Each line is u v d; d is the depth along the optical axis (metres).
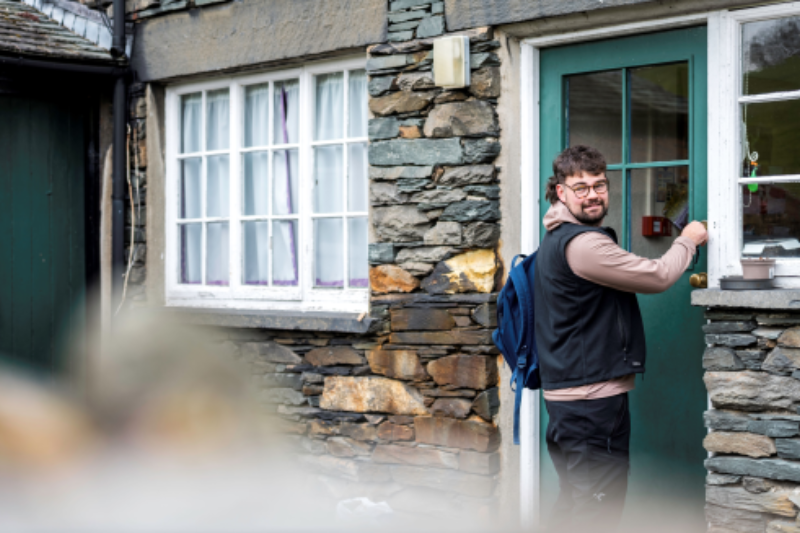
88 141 4.91
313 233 4.23
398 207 3.72
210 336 4.34
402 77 3.69
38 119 4.74
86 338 4.88
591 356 2.58
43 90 4.75
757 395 2.77
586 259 2.54
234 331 4.28
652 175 3.27
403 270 3.71
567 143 3.51
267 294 4.34
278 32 4.14
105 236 4.91
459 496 3.56
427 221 3.64
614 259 2.52
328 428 3.98
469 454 3.52
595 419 2.58
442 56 3.48
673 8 3.09
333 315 3.96
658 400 3.24
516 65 3.52
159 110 4.75
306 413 4.04
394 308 3.72
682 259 2.60
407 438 3.71
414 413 3.70
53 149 4.80
